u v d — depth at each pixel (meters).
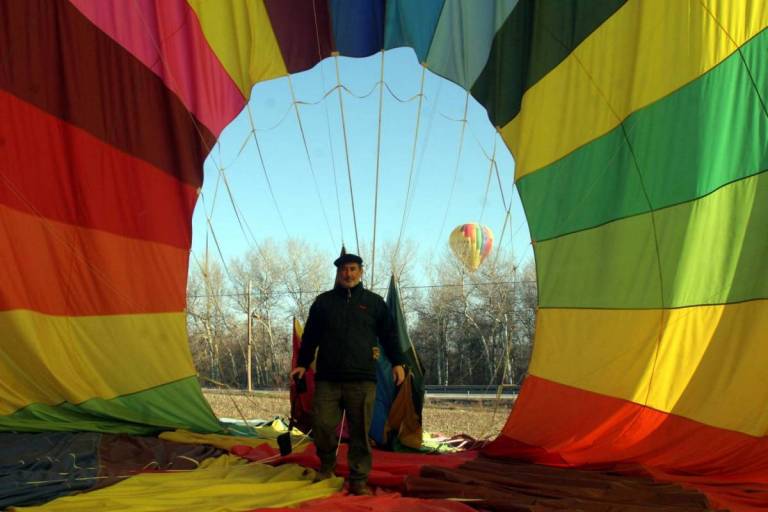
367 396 4.49
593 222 6.53
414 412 6.83
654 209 6.14
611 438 5.85
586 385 6.21
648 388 5.91
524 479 4.75
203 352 24.77
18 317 6.09
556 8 6.83
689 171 5.94
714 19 5.86
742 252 5.58
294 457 5.34
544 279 6.76
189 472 5.11
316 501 4.11
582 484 4.59
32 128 6.31
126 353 6.87
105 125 6.88
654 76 6.17
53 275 6.48
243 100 7.93
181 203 7.51
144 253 7.12
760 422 5.08
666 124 6.08
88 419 6.48
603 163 6.48
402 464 5.26
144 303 7.08
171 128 7.41
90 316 6.72
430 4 7.51
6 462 5.09
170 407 7.00
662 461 5.32
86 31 6.79
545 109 6.86
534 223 6.89
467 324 30.09
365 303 4.65
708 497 4.21
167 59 7.36
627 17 6.42
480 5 7.31
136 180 7.11
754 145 5.60
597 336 6.30
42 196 6.39
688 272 5.88
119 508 3.88
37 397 6.38
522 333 28.94
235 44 7.83
